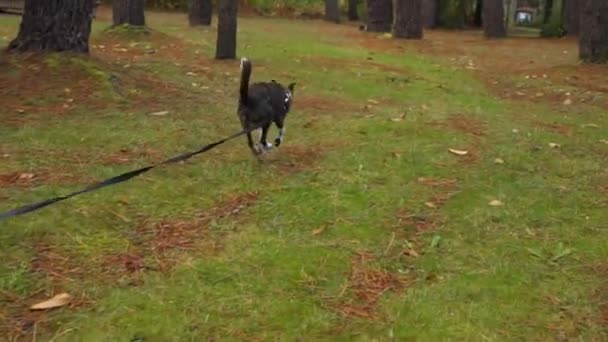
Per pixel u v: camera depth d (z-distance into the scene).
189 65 11.77
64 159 6.13
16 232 4.50
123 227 4.73
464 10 31.28
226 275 4.06
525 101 10.62
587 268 4.35
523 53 18.67
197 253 4.36
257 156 6.14
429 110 9.16
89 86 8.68
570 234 4.91
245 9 34.38
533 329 3.58
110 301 3.71
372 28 24.33
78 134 6.90
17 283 3.86
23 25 9.66
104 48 13.29
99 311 3.61
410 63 14.58
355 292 3.95
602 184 6.12
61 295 3.73
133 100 8.52
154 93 9.01
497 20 24.98
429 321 3.63
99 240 4.49
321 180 5.87
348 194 5.55
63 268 4.08
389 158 6.60
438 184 5.93
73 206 4.99
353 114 8.57
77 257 4.23
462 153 6.85
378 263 4.34
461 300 3.88
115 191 5.35
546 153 7.10
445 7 30.89
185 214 5.02
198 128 7.39
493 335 3.51
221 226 4.82
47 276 3.96
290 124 7.86
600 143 7.69
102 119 7.54
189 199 5.32
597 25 14.16
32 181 5.51
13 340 3.33
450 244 4.67
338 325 3.57
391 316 3.68
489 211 5.30
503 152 7.03
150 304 3.69
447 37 24.77
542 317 3.71
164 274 4.05
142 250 4.38
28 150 6.34
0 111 7.57
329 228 4.86
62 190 5.31
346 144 7.04
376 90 10.76
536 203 5.54
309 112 8.60
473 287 4.04
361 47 17.56
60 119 7.43
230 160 6.33
